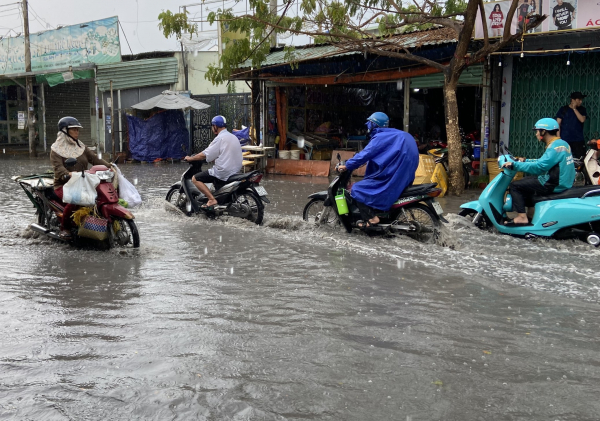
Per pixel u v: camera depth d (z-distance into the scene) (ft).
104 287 17.02
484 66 42.88
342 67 49.44
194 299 15.76
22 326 13.56
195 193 30.55
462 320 14.10
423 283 17.57
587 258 20.97
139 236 23.45
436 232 23.57
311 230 26.66
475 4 34.76
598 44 35.12
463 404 9.75
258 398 9.92
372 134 25.13
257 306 15.15
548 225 23.32
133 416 9.32
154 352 11.94
